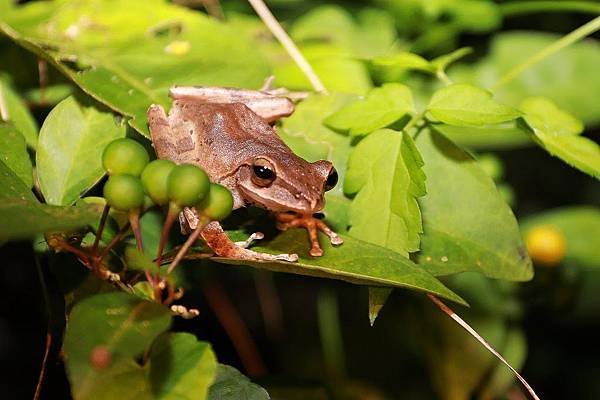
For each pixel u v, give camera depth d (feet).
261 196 1.80
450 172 1.86
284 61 2.20
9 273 2.04
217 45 2.03
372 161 1.80
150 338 1.60
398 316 2.15
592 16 2.71
